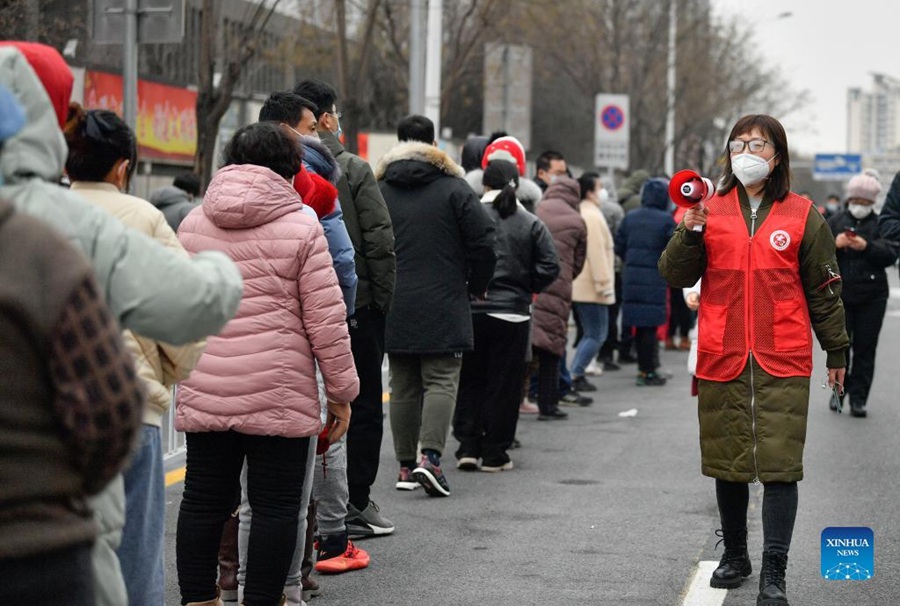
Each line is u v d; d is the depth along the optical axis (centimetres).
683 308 2078
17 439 301
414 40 2272
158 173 2436
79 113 488
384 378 1630
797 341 664
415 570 756
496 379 1055
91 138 485
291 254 583
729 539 712
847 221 1334
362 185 792
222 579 682
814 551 797
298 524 615
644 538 834
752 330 665
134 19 1138
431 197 918
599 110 2680
